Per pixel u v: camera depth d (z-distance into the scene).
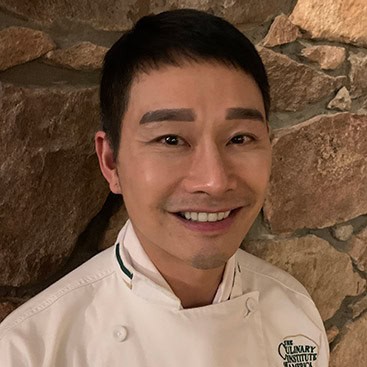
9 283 0.82
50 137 0.80
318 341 0.85
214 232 0.64
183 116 0.59
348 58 0.97
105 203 0.88
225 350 0.72
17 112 0.77
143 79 0.61
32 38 0.76
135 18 0.82
